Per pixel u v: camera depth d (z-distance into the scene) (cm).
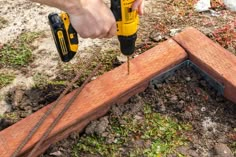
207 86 129
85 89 122
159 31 150
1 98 131
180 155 114
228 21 154
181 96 126
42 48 147
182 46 132
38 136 112
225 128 119
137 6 100
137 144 117
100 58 140
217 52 129
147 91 127
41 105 126
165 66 127
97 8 90
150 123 121
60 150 115
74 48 108
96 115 120
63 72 137
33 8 165
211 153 114
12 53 145
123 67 128
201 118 122
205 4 159
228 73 123
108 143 117
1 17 161
